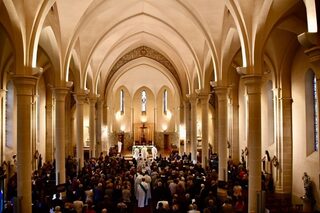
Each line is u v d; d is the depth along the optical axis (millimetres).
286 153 19500
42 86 27250
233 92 27562
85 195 15312
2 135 19375
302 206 16719
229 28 17781
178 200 13797
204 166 24359
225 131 19797
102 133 34906
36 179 18219
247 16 14188
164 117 45750
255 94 14250
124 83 45094
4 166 19719
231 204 13789
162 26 25875
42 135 27391
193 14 19469
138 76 44156
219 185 17547
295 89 18969
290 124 19547
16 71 13125
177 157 29812
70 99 32344
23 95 13383
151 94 45969
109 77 34594
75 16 18219
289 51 19047
